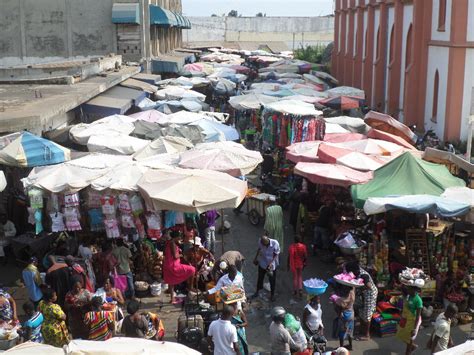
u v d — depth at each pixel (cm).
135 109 2928
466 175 1953
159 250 1605
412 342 1201
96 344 781
